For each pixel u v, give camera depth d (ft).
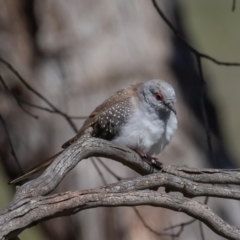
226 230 26.96
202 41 79.20
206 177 29.27
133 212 46.65
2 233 25.18
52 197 25.96
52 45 48.67
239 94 79.00
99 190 26.53
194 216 27.09
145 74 48.44
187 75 50.08
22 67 48.16
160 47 49.80
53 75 48.44
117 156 29.99
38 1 48.65
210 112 50.90
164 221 45.88
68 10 48.93
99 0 49.47
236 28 79.20
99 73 48.39
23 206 25.64
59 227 48.88
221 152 49.03
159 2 51.62
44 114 48.47
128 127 34.99
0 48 47.98
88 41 48.85
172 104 34.76
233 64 35.96
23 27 48.60
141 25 49.83
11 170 49.21
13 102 48.19
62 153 28.19
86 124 36.35
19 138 48.55
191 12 79.30
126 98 35.70
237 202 47.16
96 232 47.70
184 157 47.06
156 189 28.89
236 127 78.54
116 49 48.83
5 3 48.19
